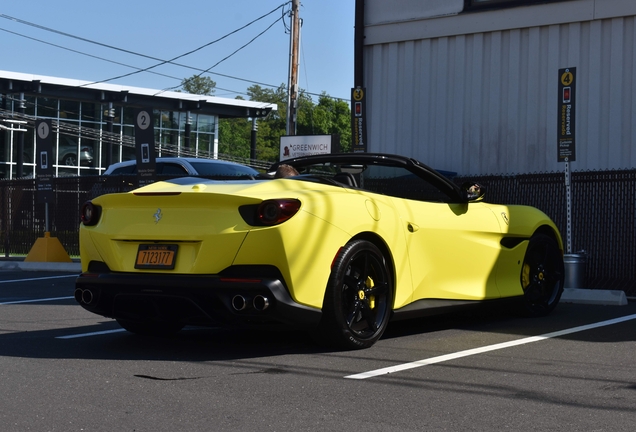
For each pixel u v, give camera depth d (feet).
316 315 14.19
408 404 10.98
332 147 47.67
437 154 35.53
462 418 10.25
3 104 117.91
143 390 11.78
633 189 26.91
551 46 32.73
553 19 32.50
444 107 35.35
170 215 14.40
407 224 16.21
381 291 15.42
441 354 14.80
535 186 28.99
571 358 14.49
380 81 37.09
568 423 10.02
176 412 10.50
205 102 134.51
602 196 27.55
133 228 14.73
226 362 13.98
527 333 17.62
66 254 43.01
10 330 18.21
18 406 10.83
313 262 14.08
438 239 17.01
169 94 129.90
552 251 20.72
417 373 13.03
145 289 14.32
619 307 23.11
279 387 11.98
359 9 37.29
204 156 139.13
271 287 13.64
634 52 30.91
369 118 37.32
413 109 36.19
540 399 11.28
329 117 263.29
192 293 13.92
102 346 15.83
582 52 32.07
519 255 19.62
